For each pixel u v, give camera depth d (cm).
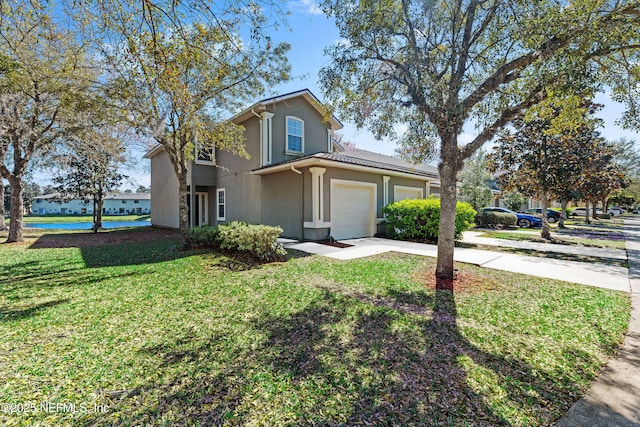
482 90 509
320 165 1107
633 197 3247
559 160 1125
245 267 714
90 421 223
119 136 1045
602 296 502
